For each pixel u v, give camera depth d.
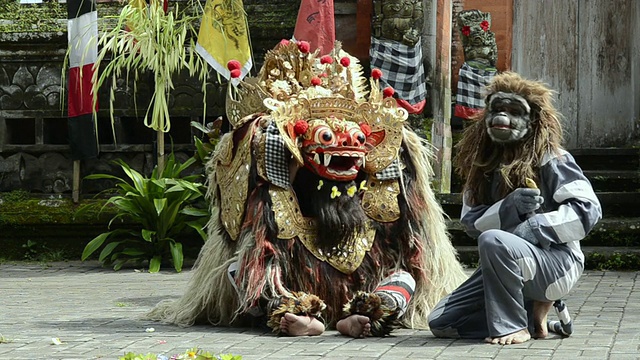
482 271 5.68
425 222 6.75
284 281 6.37
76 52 13.05
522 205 5.59
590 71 15.09
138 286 9.90
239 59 12.23
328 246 6.43
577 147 15.12
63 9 14.09
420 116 12.76
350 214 6.42
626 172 12.80
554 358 5.15
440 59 13.00
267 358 5.31
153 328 6.58
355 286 6.48
